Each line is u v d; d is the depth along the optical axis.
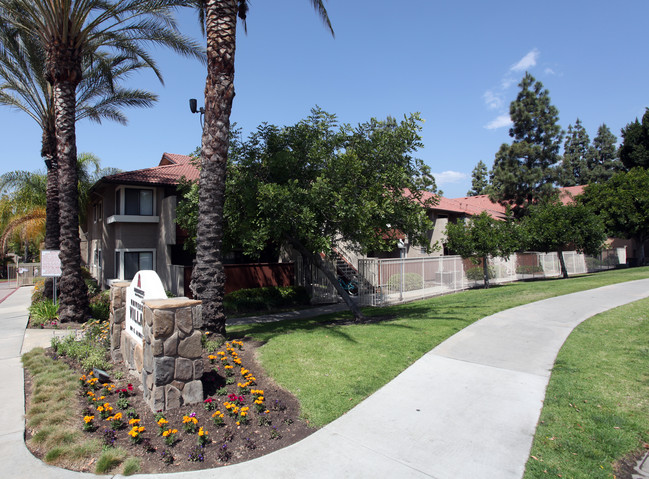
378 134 11.14
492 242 18.33
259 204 10.31
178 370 4.93
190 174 19.88
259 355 7.14
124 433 4.41
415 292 16.92
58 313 11.85
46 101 15.30
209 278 8.05
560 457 3.93
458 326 9.23
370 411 4.99
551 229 23.73
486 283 19.66
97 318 12.40
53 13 11.34
